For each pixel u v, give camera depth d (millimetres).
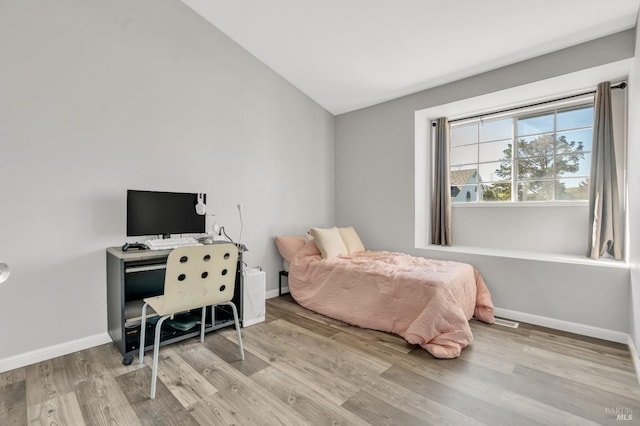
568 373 1835
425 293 2281
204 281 1837
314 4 2416
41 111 1987
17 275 1921
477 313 2723
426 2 2195
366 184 3926
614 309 2268
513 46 2486
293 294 3246
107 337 2273
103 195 2258
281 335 2430
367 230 3930
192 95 2754
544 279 2570
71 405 1535
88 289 2195
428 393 1643
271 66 3393
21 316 1937
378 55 2879
